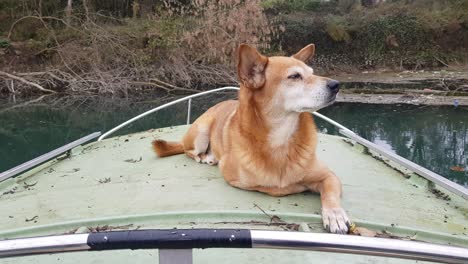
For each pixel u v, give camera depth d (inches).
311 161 34.1
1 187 39.6
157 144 46.1
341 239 15.1
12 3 234.5
